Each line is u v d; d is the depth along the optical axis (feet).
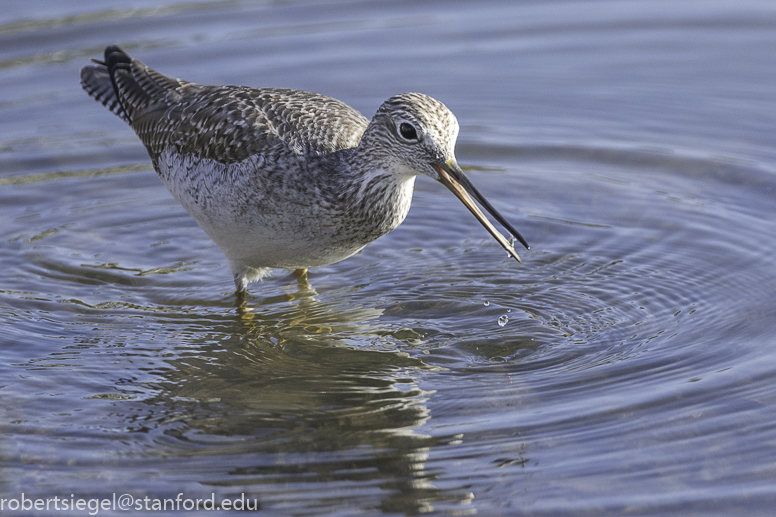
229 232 40.83
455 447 31.40
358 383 35.88
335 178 38.50
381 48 68.69
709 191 51.49
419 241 49.42
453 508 28.45
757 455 30.22
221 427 32.99
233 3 74.84
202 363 37.78
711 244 46.01
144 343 39.45
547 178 54.54
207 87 44.68
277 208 38.81
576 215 50.47
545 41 69.62
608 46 68.44
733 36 68.59
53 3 72.43
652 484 29.14
